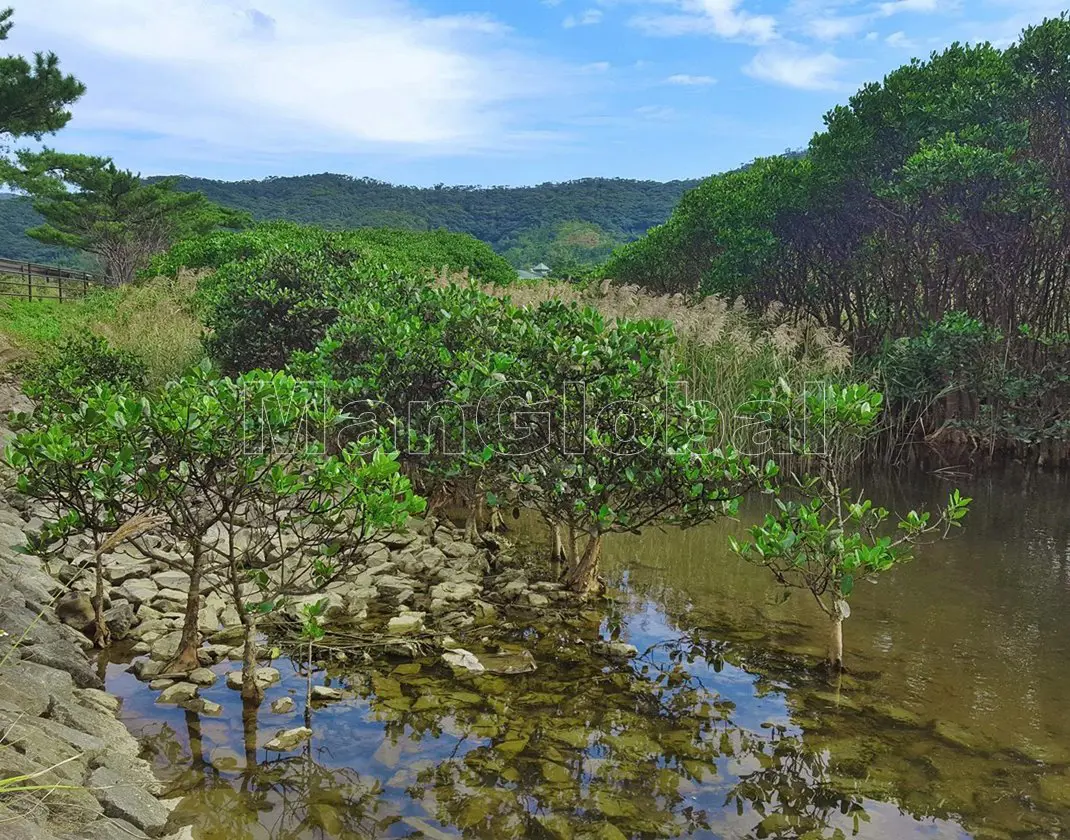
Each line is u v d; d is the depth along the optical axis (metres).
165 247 40.56
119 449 5.00
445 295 8.59
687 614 6.43
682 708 4.82
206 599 6.16
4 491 7.98
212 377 5.06
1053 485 11.84
